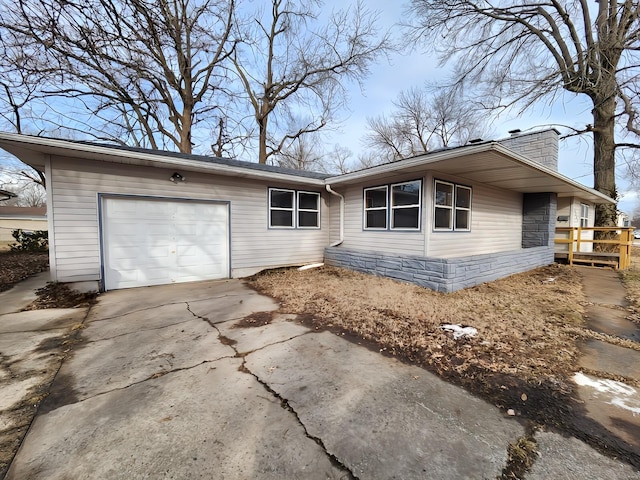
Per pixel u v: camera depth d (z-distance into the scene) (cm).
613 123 1155
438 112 2264
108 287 597
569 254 910
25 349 317
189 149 1444
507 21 1237
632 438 180
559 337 337
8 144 475
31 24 620
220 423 198
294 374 262
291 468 161
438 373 262
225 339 343
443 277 544
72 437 185
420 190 642
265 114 1666
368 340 337
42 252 1301
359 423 197
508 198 889
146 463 165
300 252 870
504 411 209
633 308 454
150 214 640
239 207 756
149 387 242
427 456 169
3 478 155
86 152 521
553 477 153
